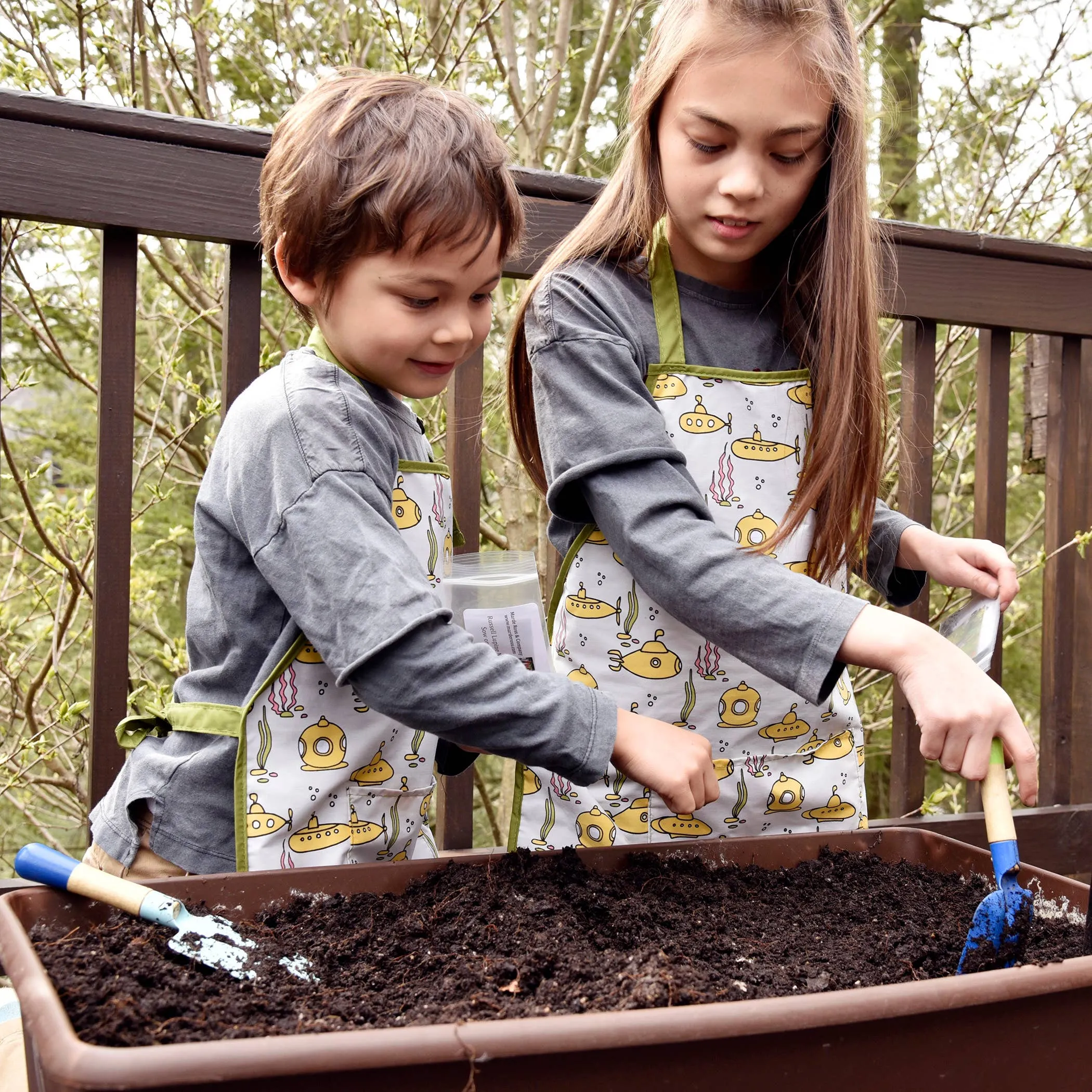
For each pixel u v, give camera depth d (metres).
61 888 0.79
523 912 0.83
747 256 1.09
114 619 1.23
